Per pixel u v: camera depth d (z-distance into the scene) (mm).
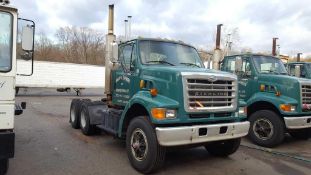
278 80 8508
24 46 5082
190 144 5801
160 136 5348
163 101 5656
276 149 8250
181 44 7383
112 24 8172
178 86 5617
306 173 6254
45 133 9328
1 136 4641
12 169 5895
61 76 25000
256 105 8906
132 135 6109
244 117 6543
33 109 15141
